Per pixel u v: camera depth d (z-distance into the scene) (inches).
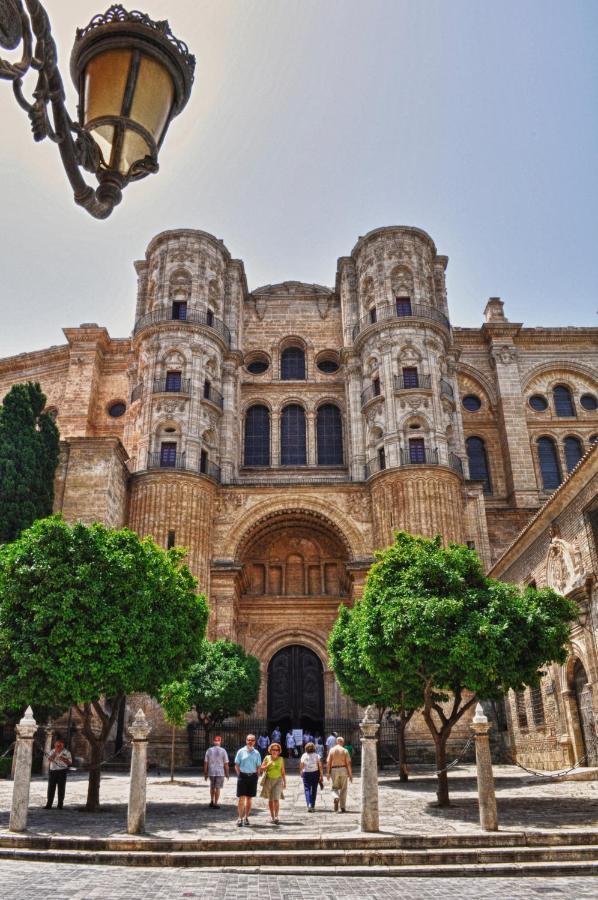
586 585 942.4
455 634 713.0
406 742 1471.5
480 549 1672.0
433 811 666.8
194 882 415.5
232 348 1964.8
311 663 1775.3
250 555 1870.1
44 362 2138.3
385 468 1673.2
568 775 957.8
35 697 714.2
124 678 719.7
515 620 738.8
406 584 770.8
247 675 1381.6
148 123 167.2
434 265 2016.5
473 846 493.7
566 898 368.8
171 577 829.2
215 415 1814.7
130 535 806.5
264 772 626.2
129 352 2102.6
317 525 1804.9
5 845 517.3
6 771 1103.0
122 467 1599.4
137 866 473.1
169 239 1957.4
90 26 163.9
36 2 137.7
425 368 1787.6
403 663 729.6
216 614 1595.7
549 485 2009.1
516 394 2062.0
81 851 494.3
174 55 167.0
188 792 955.3
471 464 2039.9
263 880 426.3
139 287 2030.0
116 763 1369.3
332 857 471.5
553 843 497.0
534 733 1210.6
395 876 444.8
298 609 1797.5
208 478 1670.8
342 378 2028.8
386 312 1866.4
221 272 1985.7
